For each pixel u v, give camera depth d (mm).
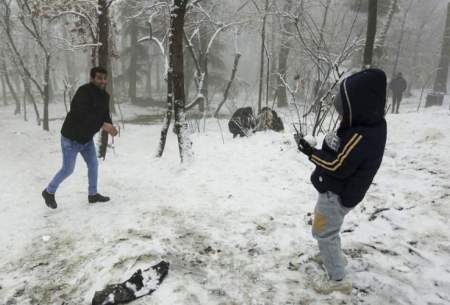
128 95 33156
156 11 11867
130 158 8141
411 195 4887
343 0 20938
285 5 16422
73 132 4750
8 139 11242
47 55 13773
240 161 6684
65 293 3227
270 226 4289
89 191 5203
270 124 9344
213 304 2965
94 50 10281
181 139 6891
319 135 8156
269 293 3137
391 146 7211
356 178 2785
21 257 3846
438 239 3883
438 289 3148
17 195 5605
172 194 5465
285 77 11172
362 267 3438
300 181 5582
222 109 24906
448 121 9008
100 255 3691
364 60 9281
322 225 2992
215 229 4270
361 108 2680
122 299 2965
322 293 3117
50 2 11320
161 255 3482
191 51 12367
